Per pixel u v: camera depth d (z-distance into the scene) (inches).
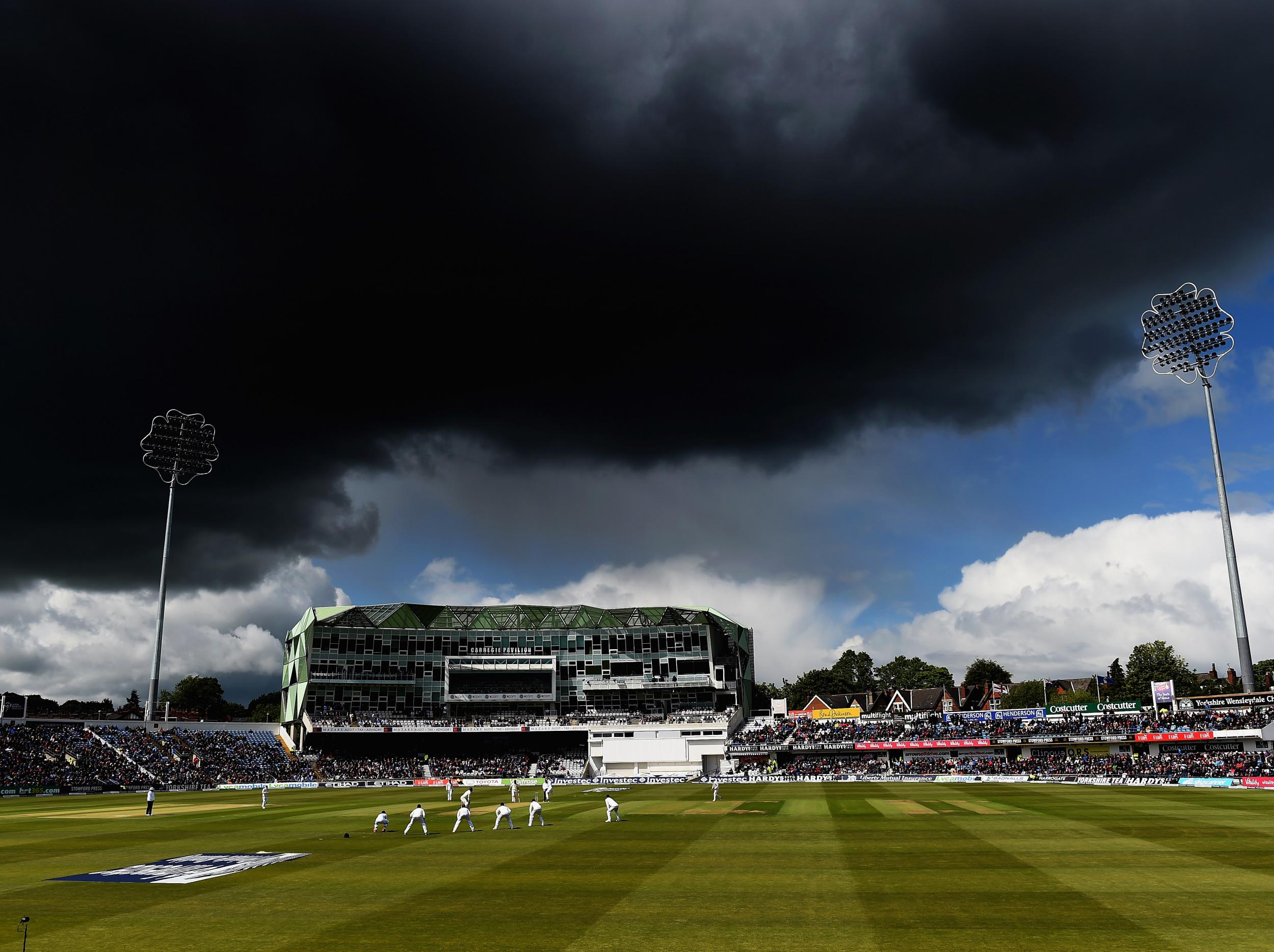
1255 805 2080.5
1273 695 3631.9
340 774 4124.0
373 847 1459.2
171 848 1498.5
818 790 2913.4
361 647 4714.6
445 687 4704.7
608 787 3511.3
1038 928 805.9
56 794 3314.5
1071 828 1615.4
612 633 5019.7
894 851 1332.4
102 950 767.7
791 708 7135.8
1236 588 3742.6
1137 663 5236.2
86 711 5556.1
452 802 2596.0
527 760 4549.7
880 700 6545.3
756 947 751.1
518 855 1337.4
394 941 789.9
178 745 4099.4
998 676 6879.9
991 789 2839.6
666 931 813.2
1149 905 903.1
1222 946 739.4
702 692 4926.2
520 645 4948.3
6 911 944.9
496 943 776.9
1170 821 1722.4
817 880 1070.4
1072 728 3853.3
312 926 853.2
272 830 1779.0
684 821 1856.5
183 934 828.6
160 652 4207.7
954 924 823.7
